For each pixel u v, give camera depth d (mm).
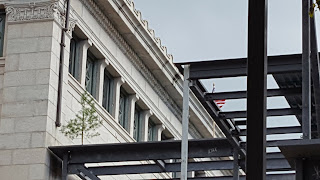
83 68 35406
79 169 31469
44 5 33250
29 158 31391
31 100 32250
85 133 34250
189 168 31375
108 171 32281
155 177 41688
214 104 22250
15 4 33531
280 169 27516
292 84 21484
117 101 38469
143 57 40344
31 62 32781
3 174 31391
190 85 21672
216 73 21328
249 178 9062
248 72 9344
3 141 31922
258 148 9117
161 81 42656
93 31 36281
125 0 37094
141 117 41750
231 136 23469
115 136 37719
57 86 32812
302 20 16703
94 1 36094
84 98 34094
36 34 33062
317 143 11719
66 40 33906
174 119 45250
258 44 9359
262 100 9234
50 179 31406
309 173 12008
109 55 37688
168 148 30578
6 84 32750
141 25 38750
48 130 31812
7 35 33375
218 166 31297
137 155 30875
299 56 21047
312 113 21562
